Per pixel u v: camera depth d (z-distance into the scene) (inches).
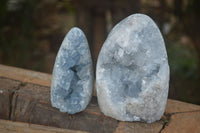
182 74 51.4
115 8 43.6
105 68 27.0
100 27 46.8
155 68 26.2
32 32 54.3
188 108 29.6
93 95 30.2
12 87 30.0
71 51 26.6
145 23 26.0
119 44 26.4
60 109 27.6
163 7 46.9
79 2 45.2
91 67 27.4
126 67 26.6
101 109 28.0
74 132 28.0
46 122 28.8
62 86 26.9
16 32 52.4
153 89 26.2
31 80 31.5
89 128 28.1
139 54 26.2
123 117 27.3
